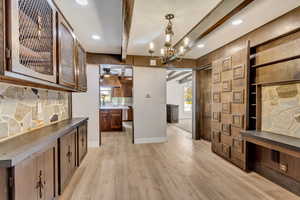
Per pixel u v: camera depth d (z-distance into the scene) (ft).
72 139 7.38
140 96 14.69
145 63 14.48
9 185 3.35
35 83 4.96
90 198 6.54
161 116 15.11
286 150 6.26
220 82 11.02
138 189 7.22
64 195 6.72
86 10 7.39
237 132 9.45
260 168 8.58
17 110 5.32
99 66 13.87
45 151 4.80
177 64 15.12
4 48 3.34
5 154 3.50
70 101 10.54
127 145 13.94
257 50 9.01
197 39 9.52
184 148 13.08
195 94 15.64
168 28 7.91
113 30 9.54
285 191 7.11
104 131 19.69
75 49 7.94
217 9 6.84
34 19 4.47
